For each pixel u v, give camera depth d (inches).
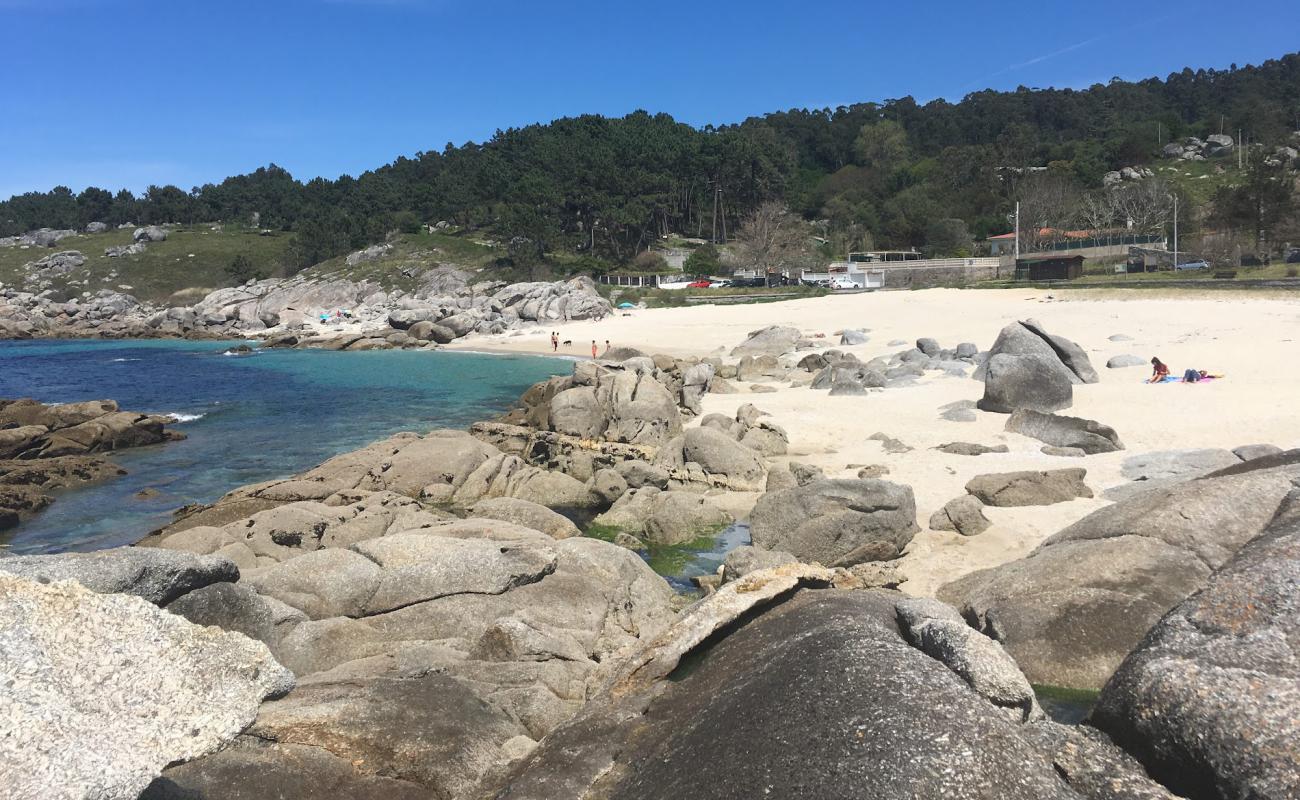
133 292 5103.3
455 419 1460.4
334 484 868.0
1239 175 5113.2
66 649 200.7
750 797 210.1
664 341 2620.6
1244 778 214.8
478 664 403.5
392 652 426.0
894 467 887.1
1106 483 770.2
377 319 3722.9
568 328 3112.7
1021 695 259.9
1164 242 3769.7
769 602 344.5
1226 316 1812.3
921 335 2161.7
